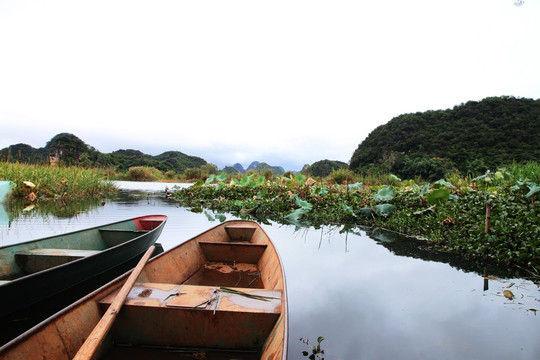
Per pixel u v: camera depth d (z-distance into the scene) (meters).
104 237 4.95
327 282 3.87
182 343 2.25
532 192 5.43
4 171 11.35
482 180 8.97
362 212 8.44
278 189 12.32
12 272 3.53
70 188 12.79
